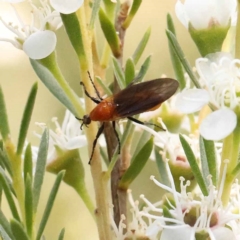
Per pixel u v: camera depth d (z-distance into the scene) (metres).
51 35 0.12
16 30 0.13
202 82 0.12
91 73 0.12
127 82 0.13
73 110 0.13
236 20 0.12
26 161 0.12
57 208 0.18
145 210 0.13
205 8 0.12
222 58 0.12
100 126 0.13
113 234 0.13
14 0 0.12
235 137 0.12
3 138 0.12
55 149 0.13
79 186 0.14
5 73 0.19
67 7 0.12
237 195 0.13
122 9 0.13
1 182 0.12
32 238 0.12
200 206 0.12
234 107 0.12
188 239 0.12
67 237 0.18
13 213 0.12
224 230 0.12
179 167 0.13
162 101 0.12
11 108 0.19
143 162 0.13
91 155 0.13
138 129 0.14
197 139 0.13
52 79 0.13
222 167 0.12
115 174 0.13
